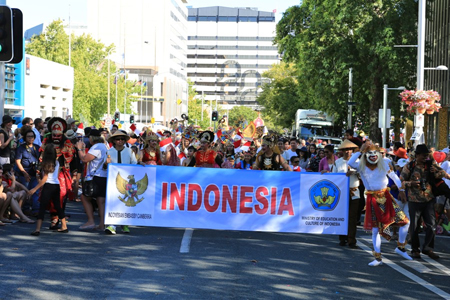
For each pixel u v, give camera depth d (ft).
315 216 38.93
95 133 40.42
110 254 32.27
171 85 453.58
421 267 31.86
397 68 121.49
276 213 39.45
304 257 33.30
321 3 137.69
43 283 25.64
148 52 438.40
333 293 25.29
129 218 39.68
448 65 142.92
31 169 46.14
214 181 39.68
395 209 32.40
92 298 23.48
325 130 152.66
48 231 39.91
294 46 147.54
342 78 133.90
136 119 415.44
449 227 45.85
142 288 25.17
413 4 123.13
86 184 40.57
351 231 37.86
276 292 25.08
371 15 123.75
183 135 70.08
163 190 39.73
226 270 29.07
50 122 43.45
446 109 148.56
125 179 39.73
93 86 249.34
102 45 288.10
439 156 43.27
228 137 86.12
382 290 26.14
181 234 40.16
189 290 25.00
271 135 41.60
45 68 199.31
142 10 438.40
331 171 41.50
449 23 143.23
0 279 26.16
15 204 43.50
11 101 173.88
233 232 42.09
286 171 39.29
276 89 245.04
